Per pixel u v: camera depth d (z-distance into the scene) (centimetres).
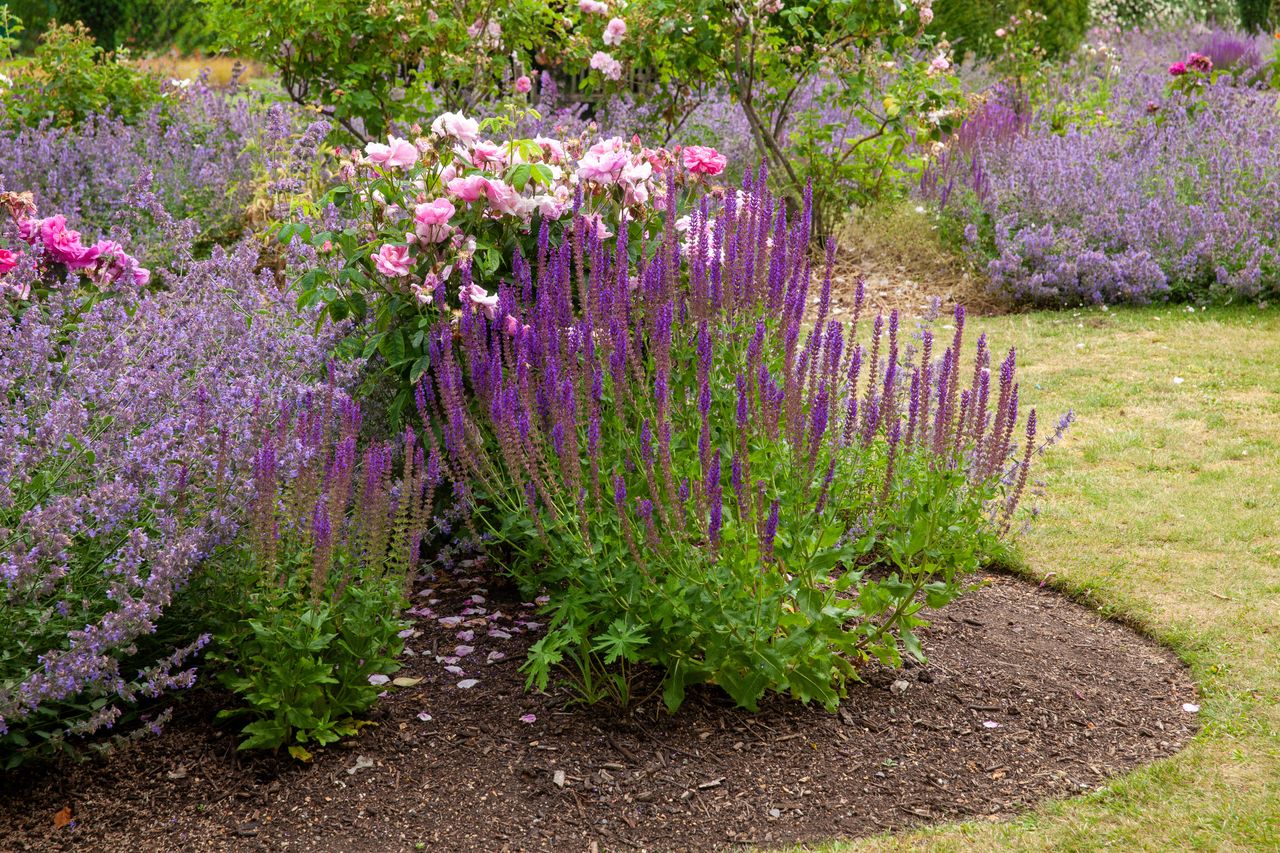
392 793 313
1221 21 2148
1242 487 522
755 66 970
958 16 1581
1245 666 378
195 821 301
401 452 445
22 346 342
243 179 821
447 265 431
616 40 936
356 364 432
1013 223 876
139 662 342
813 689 344
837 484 378
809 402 356
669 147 989
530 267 466
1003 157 977
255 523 325
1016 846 291
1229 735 340
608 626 355
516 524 378
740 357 393
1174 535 478
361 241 464
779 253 392
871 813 307
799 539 342
